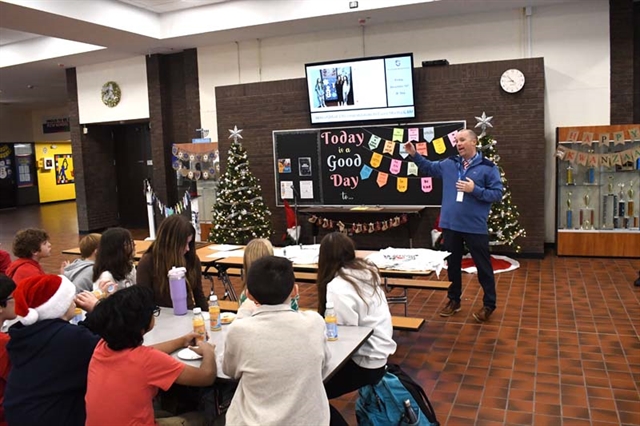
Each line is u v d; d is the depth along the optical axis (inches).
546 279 246.5
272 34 351.3
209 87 385.1
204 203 381.1
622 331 176.6
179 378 80.7
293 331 76.5
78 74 440.5
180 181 394.0
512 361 156.0
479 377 146.4
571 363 153.3
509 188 294.0
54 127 682.8
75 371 84.3
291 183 338.6
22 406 82.7
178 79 404.8
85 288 137.2
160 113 406.6
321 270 109.3
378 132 313.1
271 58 362.0
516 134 290.2
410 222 309.9
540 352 161.8
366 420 108.0
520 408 128.8
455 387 140.9
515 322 189.2
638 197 279.4
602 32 288.8
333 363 88.1
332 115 319.6
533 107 286.0
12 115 675.4
